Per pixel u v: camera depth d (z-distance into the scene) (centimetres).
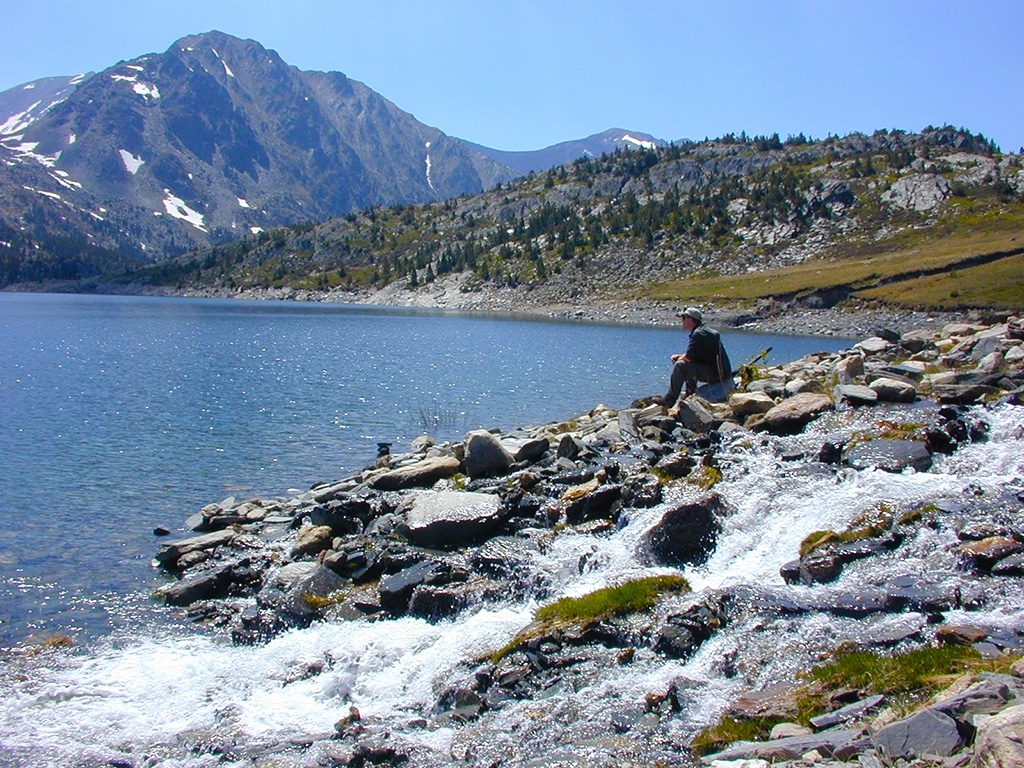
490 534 1366
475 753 753
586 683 869
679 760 671
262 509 1831
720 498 1265
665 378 5084
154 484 2219
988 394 1711
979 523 1052
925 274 13788
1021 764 411
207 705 945
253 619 1173
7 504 1978
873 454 1411
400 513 1523
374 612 1182
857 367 2108
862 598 913
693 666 871
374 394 4238
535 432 2425
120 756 827
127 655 1103
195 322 12550
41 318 12875
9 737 873
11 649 1127
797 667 812
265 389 4419
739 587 1011
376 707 901
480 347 8069
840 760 550
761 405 1841
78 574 1474
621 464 1572
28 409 3581
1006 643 734
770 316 13788
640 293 18462
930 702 609
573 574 1187
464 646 1009
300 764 764
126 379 4825
